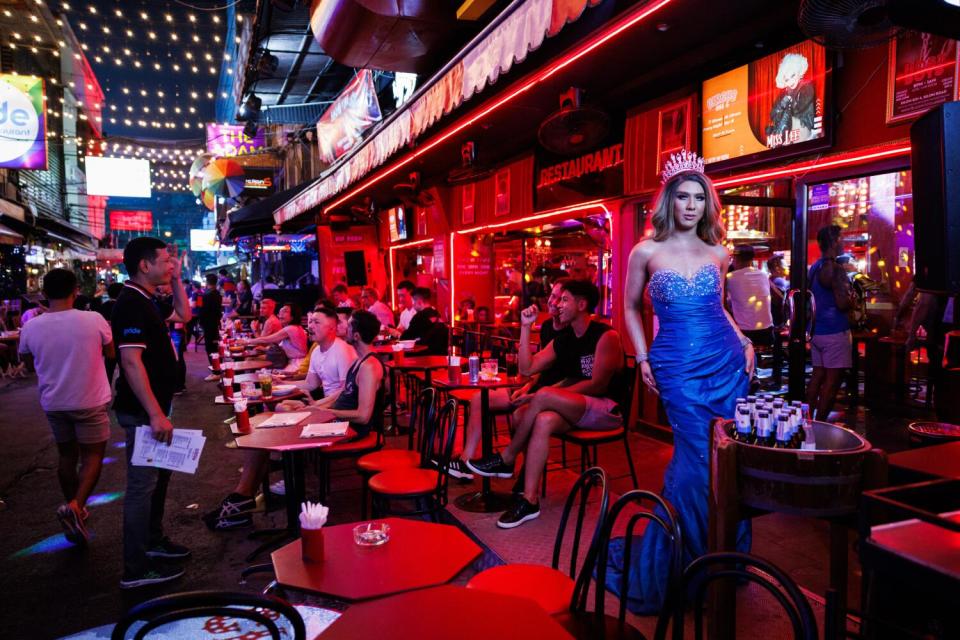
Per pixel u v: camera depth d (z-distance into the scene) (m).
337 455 4.20
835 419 5.70
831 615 1.35
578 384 4.36
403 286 9.85
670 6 4.31
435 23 6.34
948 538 1.45
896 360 5.98
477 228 9.74
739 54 4.85
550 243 10.56
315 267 19.75
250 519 4.43
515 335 9.23
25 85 11.79
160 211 81.94
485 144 8.55
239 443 3.28
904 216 7.05
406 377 7.45
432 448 3.84
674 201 2.96
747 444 2.06
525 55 3.96
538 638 1.46
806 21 2.81
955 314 4.06
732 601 2.16
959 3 2.00
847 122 4.12
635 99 6.09
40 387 4.13
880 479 1.93
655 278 2.98
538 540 3.73
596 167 6.80
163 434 3.32
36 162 11.88
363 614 1.58
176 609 1.50
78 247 26.52
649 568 2.96
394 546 2.06
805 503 1.94
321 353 5.28
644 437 6.11
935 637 1.85
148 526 3.50
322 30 6.91
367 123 9.01
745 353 3.03
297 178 21.06
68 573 3.68
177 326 9.71
